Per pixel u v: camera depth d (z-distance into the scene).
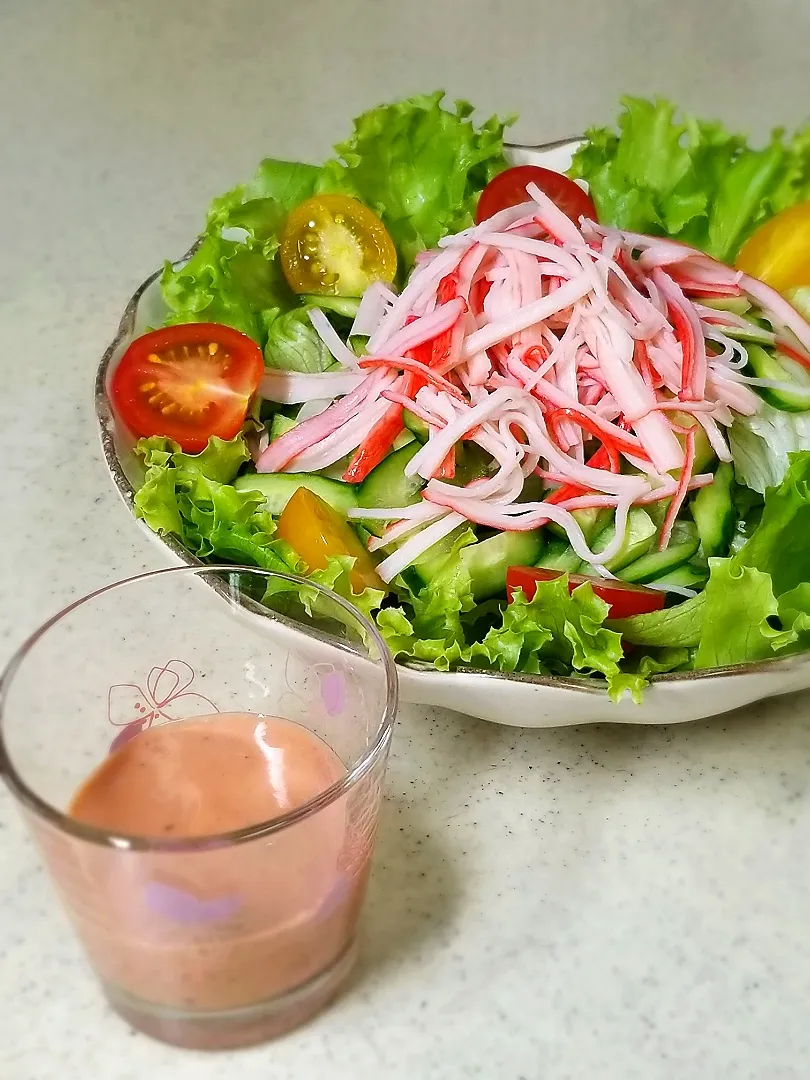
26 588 0.28
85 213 0.42
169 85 0.51
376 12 0.56
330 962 0.19
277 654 0.22
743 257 0.30
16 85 0.51
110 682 0.20
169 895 0.17
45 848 0.17
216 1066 0.19
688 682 0.20
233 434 0.26
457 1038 0.19
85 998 0.20
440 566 0.25
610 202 0.32
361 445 0.26
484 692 0.21
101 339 0.36
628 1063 0.19
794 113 0.49
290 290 0.31
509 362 0.26
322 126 0.48
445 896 0.21
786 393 0.27
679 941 0.21
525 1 0.57
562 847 0.22
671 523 0.25
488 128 0.32
